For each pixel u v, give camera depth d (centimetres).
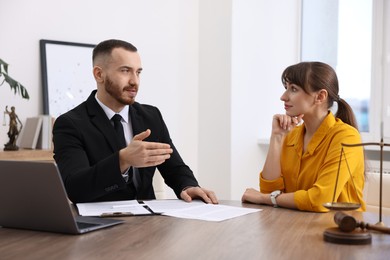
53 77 382
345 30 444
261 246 127
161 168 235
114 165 178
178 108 457
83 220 156
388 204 215
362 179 204
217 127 451
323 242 131
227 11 439
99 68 221
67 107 389
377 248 125
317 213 176
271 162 216
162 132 240
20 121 354
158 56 443
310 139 208
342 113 215
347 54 443
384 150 396
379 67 418
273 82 468
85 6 400
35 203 140
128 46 222
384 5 415
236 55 440
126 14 423
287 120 214
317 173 203
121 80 217
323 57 460
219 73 448
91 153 211
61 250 123
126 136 228
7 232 145
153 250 123
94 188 181
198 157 469
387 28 413
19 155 327
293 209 185
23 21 372
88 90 399
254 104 455
